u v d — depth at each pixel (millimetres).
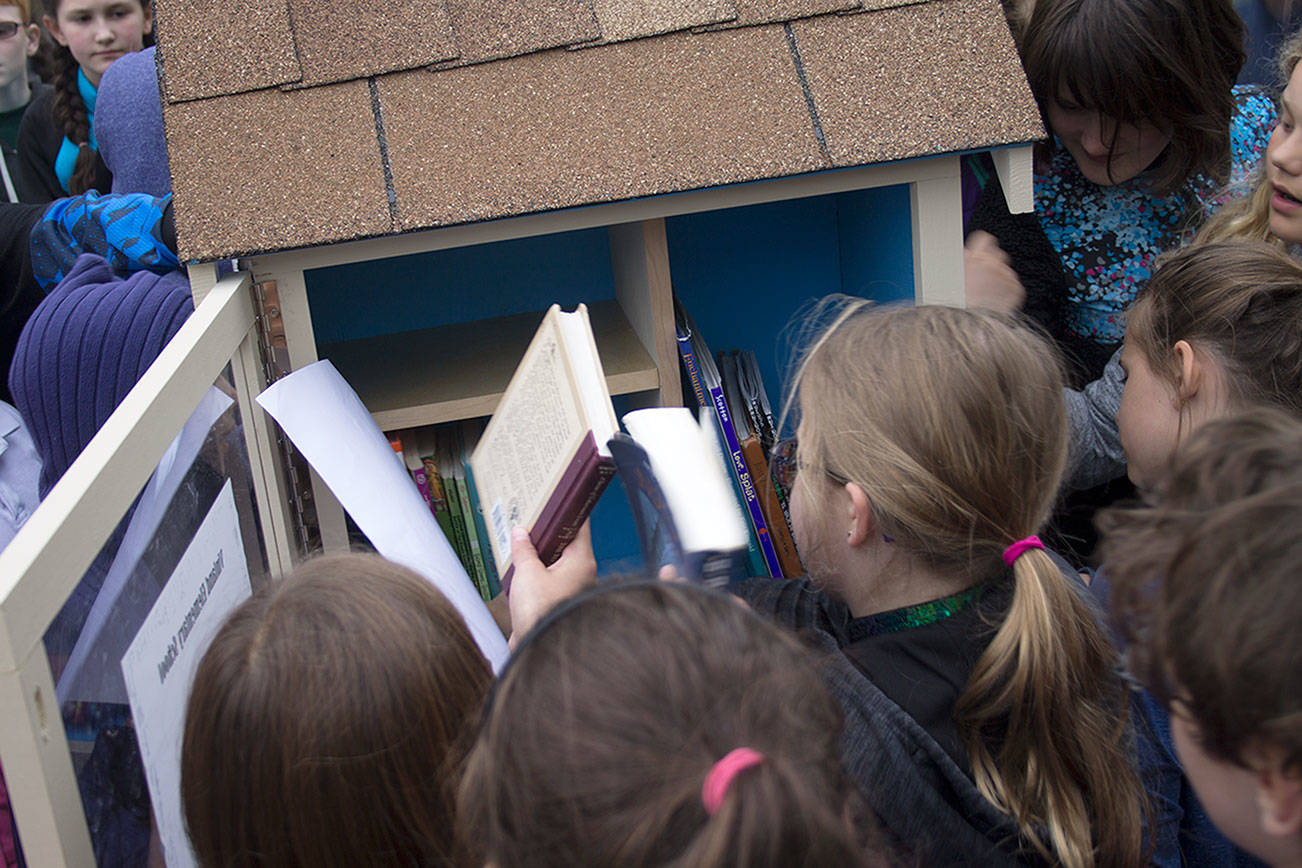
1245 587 560
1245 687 548
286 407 1003
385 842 655
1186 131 1385
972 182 1573
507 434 1072
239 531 939
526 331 1479
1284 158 1241
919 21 1192
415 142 1093
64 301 1248
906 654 828
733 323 1606
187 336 847
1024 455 825
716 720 470
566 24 1151
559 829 458
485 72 1132
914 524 816
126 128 1483
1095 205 1505
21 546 549
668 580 573
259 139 1081
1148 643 633
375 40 1128
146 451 700
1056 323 1530
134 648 676
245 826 652
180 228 1030
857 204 1459
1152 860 898
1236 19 1353
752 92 1144
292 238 1038
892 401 819
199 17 1124
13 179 2322
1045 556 824
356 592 684
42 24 2223
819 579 915
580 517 955
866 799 771
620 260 1457
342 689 639
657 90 1139
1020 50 1423
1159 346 1065
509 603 967
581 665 495
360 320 1504
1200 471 656
